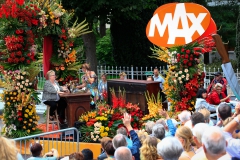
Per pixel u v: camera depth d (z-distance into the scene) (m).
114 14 24.42
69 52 15.01
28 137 10.77
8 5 13.29
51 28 14.23
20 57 13.47
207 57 30.17
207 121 8.87
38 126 14.93
